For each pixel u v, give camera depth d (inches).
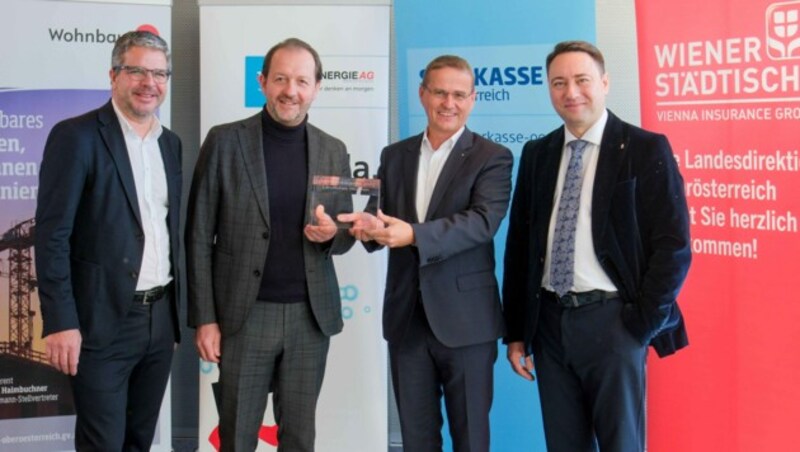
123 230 76.8
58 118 109.0
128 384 84.6
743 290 86.4
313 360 82.9
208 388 117.0
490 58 113.6
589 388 78.9
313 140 81.9
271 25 113.7
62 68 108.9
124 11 110.1
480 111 114.5
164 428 117.5
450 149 83.5
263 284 79.7
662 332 78.5
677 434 94.3
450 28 114.4
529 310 82.7
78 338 74.8
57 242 73.1
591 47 77.9
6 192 108.1
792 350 81.8
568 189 78.9
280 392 83.3
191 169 131.3
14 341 109.9
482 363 82.3
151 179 80.4
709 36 87.7
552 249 79.6
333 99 114.5
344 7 113.7
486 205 79.8
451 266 80.9
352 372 117.1
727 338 88.4
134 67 75.9
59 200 73.4
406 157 85.9
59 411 112.2
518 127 113.7
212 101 114.4
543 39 112.3
